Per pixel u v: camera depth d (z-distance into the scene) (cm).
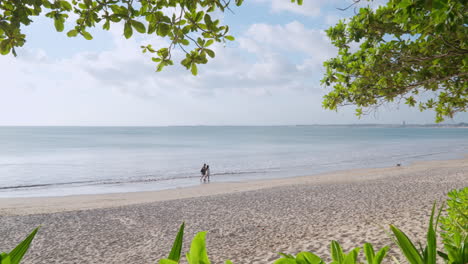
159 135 18338
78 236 1224
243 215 1422
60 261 970
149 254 984
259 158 5409
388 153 6059
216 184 2889
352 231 998
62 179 3447
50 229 1335
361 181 2497
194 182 3128
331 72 513
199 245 88
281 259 101
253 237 1077
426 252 88
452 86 528
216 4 263
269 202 1697
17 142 10738
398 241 91
